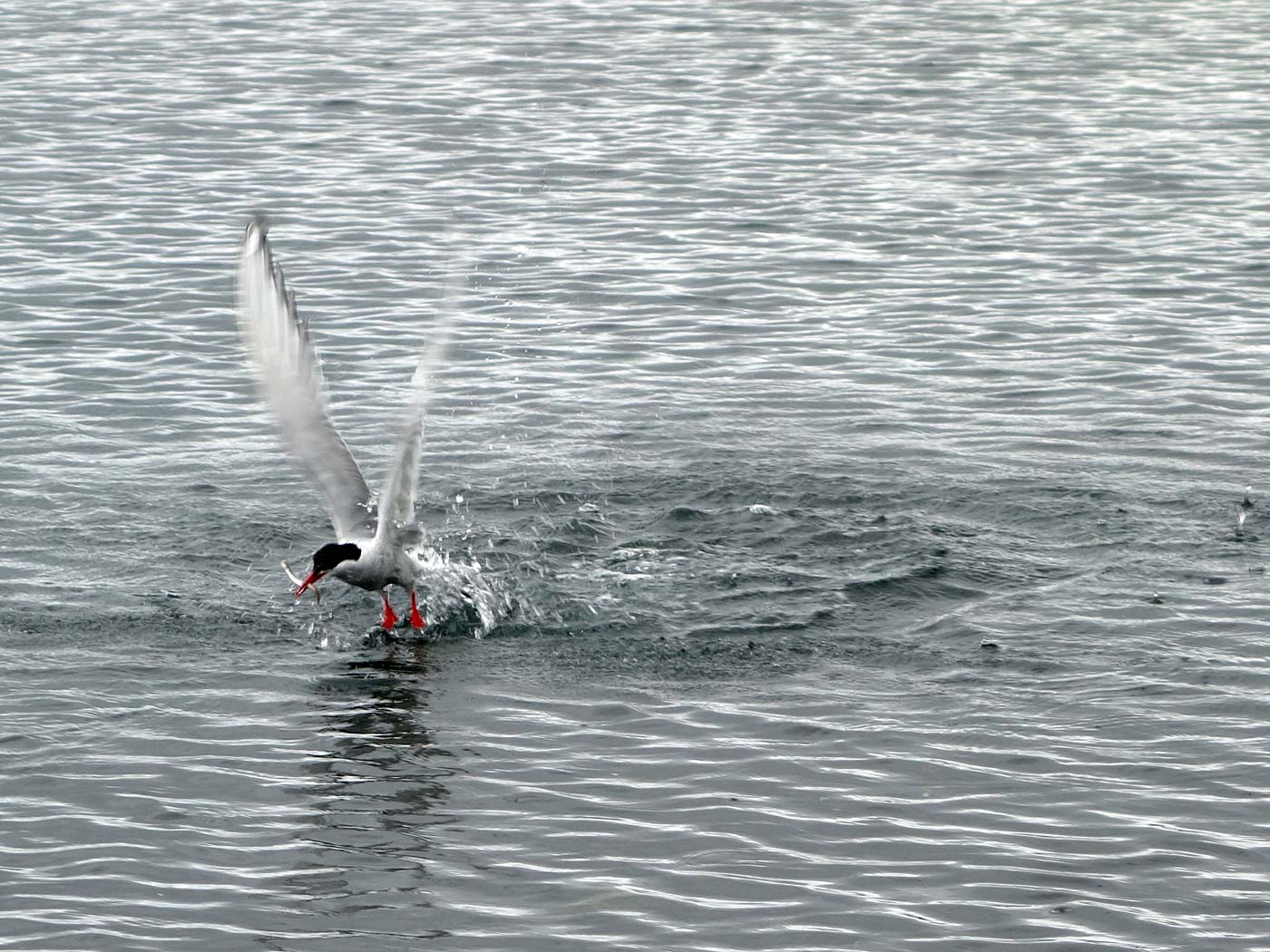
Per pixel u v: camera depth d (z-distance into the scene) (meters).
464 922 24.75
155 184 65.62
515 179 66.62
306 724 30.92
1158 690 31.42
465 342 51.41
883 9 94.69
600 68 82.88
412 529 33.00
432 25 91.62
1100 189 65.12
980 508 40.41
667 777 28.72
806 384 48.44
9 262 57.31
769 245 59.72
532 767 29.20
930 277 56.69
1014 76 81.06
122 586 36.72
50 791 28.28
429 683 32.59
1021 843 26.52
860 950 23.89
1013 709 30.92
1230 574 36.53
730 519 40.12
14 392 47.31
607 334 52.19
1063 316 53.12
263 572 37.78
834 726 30.42
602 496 41.44
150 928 24.55
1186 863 25.86
